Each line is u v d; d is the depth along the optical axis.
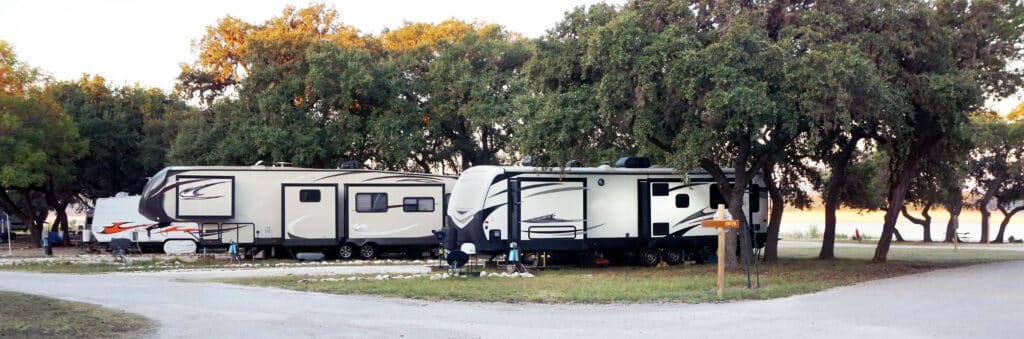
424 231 38.03
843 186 37.56
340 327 15.47
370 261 35.41
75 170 55.66
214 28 60.81
